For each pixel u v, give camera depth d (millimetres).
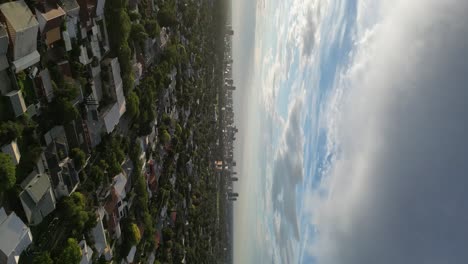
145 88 52469
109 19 42906
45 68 32375
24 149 30219
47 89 32094
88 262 37312
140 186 51094
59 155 33625
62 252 33125
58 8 33188
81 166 36312
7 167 26844
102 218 40562
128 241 47406
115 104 42781
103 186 41125
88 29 38938
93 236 38562
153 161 57719
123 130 47656
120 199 45594
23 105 29281
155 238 58719
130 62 46375
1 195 27984
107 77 41719
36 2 30953
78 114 35562
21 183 29625
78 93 35531
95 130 39656
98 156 40781
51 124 33094
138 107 49219
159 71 58188
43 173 31516
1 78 27922
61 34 34281
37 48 31609
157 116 59938
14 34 27703
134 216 50938
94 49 39688
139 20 52219
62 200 33688
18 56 28625
